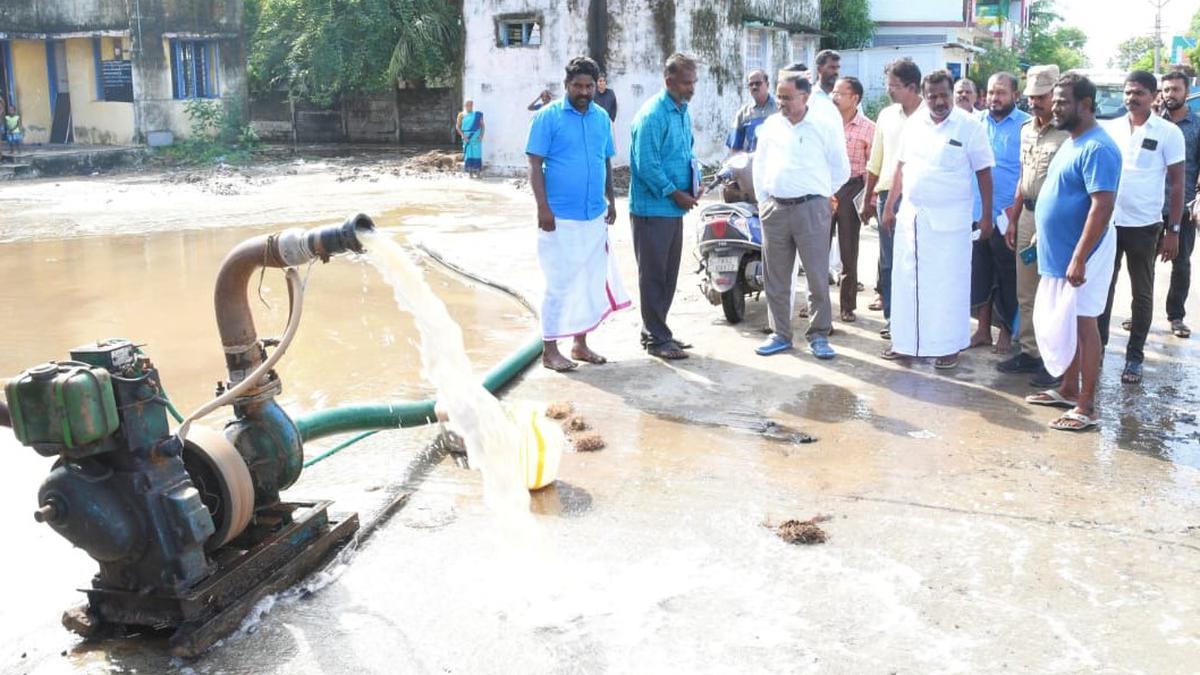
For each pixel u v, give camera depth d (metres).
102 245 12.29
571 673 3.32
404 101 30.28
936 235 6.36
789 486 4.80
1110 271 5.41
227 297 3.93
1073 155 5.34
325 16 27.09
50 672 3.40
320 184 19.53
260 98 31.61
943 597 3.74
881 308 8.41
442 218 14.38
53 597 3.93
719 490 4.77
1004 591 3.78
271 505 4.08
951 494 4.68
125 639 3.61
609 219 7.01
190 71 26.33
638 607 3.72
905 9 34.50
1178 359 6.89
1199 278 9.63
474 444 4.02
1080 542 4.17
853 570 3.96
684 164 6.89
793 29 23.88
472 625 3.62
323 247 3.79
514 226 13.49
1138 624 3.54
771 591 3.82
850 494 4.70
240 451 3.96
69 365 3.35
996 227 6.93
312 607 3.77
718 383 6.46
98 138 26.73
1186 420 5.65
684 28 19.95
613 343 7.50
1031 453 5.18
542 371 6.79
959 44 32.53
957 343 6.55
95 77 26.52
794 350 7.21
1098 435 5.43
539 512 4.55
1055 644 3.42
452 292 9.48
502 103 21.11
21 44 27.02
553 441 4.72
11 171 21.50
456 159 22.84
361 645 3.51
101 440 3.38
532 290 9.03
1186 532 4.25
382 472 5.07
